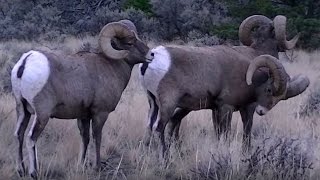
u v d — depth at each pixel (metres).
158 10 68.44
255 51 23.66
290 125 25.14
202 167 18.94
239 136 23.23
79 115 19.00
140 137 23.16
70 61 18.41
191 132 23.69
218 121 22.34
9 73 34.12
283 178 18.52
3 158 19.80
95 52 19.80
